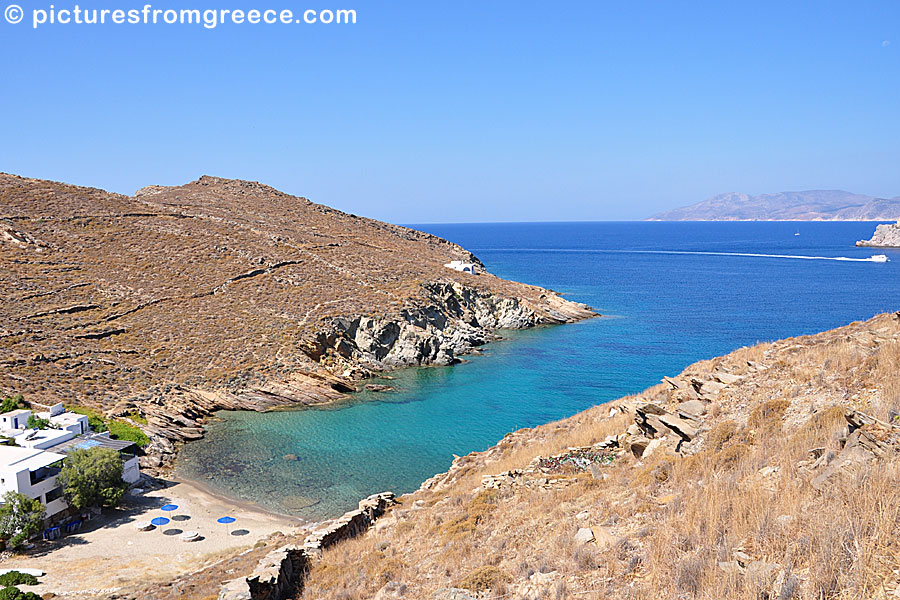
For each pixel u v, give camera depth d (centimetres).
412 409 5991
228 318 7456
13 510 3162
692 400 2239
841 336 2427
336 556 2056
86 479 3534
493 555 1476
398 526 2133
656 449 2072
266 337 7075
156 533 3416
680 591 998
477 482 2459
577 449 2436
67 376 5503
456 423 5578
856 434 1313
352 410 5959
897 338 1988
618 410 3095
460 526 1834
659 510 1406
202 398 5853
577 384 6825
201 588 2259
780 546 1015
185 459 4681
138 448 4588
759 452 1573
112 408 5156
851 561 898
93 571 2889
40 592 2614
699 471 1598
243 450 4884
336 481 4294
